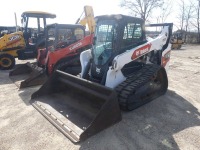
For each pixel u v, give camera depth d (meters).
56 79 5.30
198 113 4.57
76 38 7.79
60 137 3.57
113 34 4.66
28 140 3.51
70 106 4.55
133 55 4.77
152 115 4.42
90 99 4.39
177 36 23.83
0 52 9.59
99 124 3.62
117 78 4.70
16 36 9.76
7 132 3.75
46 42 7.88
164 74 5.58
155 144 3.38
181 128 3.89
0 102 5.19
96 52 5.01
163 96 5.60
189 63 11.56
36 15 9.73
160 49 5.77
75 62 7.37
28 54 10.12
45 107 4.60
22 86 6.32
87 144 3.36
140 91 4.70
